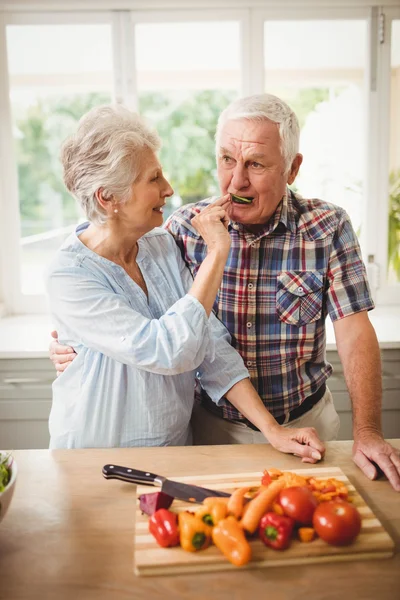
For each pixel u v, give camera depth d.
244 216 1.23
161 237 1.31
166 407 1.18
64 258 1.15
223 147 1.20
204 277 1.10
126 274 1.17
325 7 2.26
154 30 2.29
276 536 0.79
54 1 2.23
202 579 0.77
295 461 1.08
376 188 2.41
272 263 1.32
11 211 2.44
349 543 0.80
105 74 2.34
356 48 2.31
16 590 0.75
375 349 1.26
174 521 0.81
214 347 1.25
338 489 0.91
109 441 1.18
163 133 2.39
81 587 0.75
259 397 1.24
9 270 2.49
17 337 2.16
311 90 2.35
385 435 2.12
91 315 1.10
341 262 1.31
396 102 2.35
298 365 1.35
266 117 1.16
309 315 1.32
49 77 2.34
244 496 0.89
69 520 0.90
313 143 2.39
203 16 2.26
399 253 2.47
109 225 1.13
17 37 2.29
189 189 2.45
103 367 1.16
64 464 1.08
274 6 2.26
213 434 1.41
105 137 1.04
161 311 1.23
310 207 1.35
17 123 2.38
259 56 2.30
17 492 0.98
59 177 2.43
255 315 1.33
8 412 2.07
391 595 0.73
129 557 0.81
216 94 2.36
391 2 2.24
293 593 0.74
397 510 0.92
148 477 0.96
